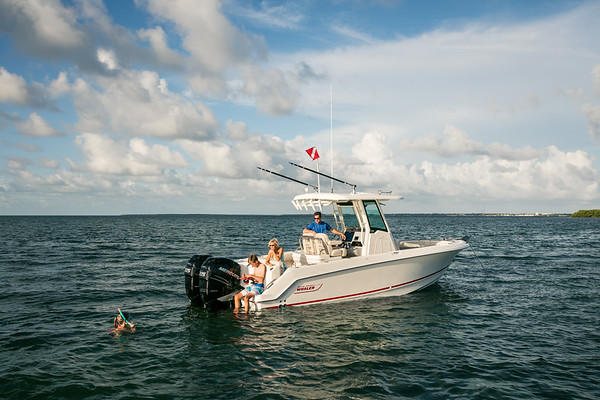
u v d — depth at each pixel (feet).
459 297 34.42
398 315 28.35
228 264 28.86
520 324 26.71
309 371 18.65
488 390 16.89
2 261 59.41
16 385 16.79
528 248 81.30
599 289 38.19
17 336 23.62
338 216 35.83
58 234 138.31
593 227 210.18
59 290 37.29
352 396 16.17
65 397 15.78
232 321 26.37
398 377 18.13
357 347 21.91
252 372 18.43
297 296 28.99
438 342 22.98
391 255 31.96
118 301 32.86
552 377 18.30
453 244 36.06
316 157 34.09
